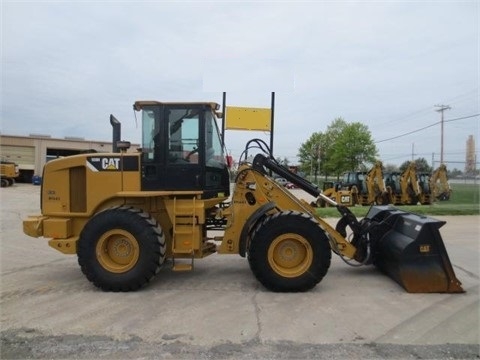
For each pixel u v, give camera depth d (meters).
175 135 5.73
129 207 5.58
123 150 5.93
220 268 6.61
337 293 5.22
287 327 4.11
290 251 5.33
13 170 35.03
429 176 22.17
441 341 3.77
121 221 5.34
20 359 3.47
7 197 23.48
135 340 3.83
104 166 5.80
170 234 5.83
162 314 4.50
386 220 6.00
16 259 7.40
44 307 4.76
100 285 5.36
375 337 3.86
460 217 13.23
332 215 13.03
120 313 4.55
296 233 5.26
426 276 5.21
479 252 7.66
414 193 21.14
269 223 5.28
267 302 4.89
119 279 5.31
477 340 3.80
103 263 5.39
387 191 21.06
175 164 5.71
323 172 60.53
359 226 6.04
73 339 3.85
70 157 5.95
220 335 3.93
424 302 4.85
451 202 21.67
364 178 22.14
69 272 6.45
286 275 5.26
